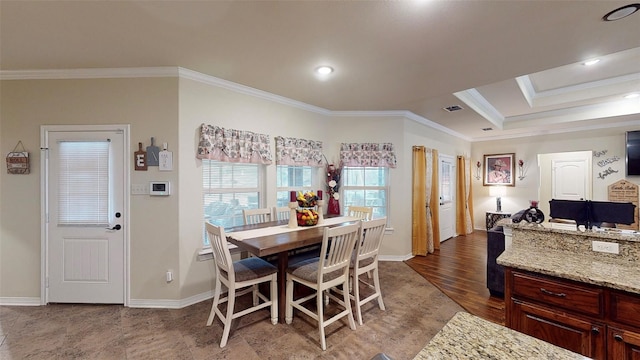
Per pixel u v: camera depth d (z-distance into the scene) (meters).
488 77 2.94
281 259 2.47
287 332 2.31
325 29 2.02
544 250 1.91
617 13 1.81
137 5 1.74
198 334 2.27
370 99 3.74
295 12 1.82
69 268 2.74
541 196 6.42
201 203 2.91
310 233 2.63
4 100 2.72
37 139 2.73
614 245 1.64
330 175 4.28
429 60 2.53
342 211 4.39
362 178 4.51
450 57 2.47
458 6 1.75
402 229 4.37
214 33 2.08
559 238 1.85
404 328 2.38
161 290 2.74
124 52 2.38
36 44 2.23
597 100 4.23
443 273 3.74
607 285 1.37
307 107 4.00
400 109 4.24
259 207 3.52
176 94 2.73
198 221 2.88
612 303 1.37
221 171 3.19
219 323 2.45
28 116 2.72
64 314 2.58
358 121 4.39
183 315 2.58
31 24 1.94
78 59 2.50
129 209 2.73
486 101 4.38
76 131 2.73
